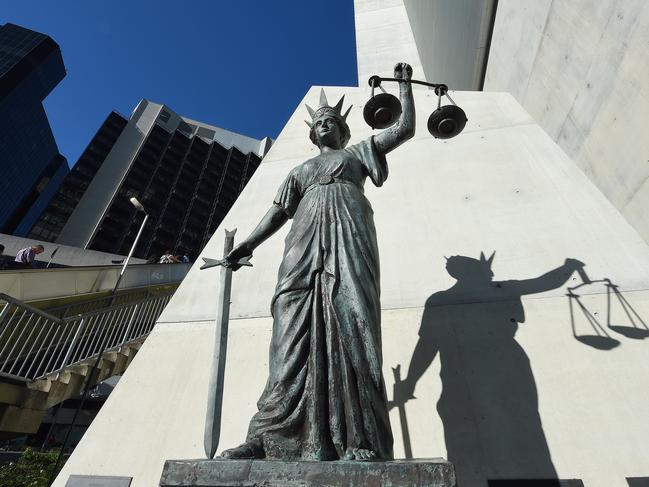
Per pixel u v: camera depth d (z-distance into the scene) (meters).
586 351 3.26
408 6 14.71
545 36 5.77
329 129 3.49
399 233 4.81
